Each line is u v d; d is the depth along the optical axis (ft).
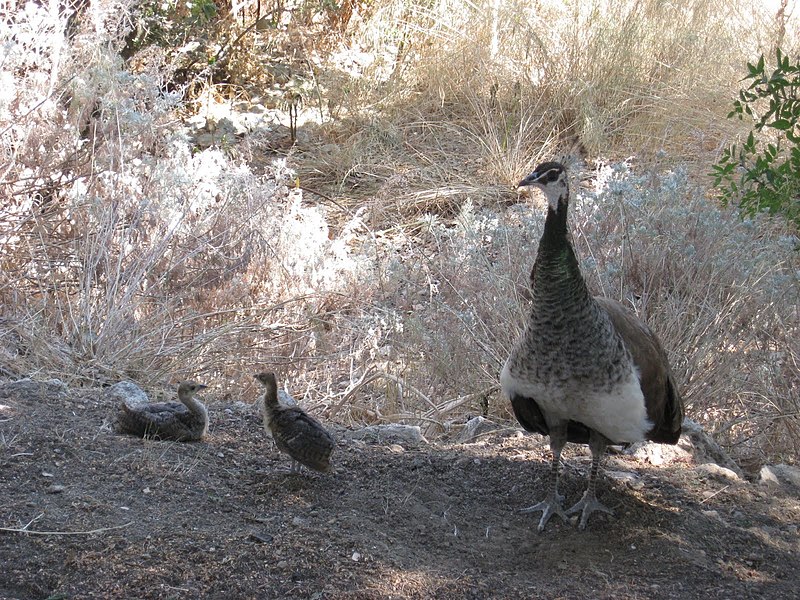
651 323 13.33
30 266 13.83
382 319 14.46
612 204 14.73
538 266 9.82
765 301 13.43
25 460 10.21
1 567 9.16
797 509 10.71
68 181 14.37
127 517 9.71
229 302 14.35
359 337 14.57
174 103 15.30
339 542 9.68
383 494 10.41
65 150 14.56
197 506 9.96
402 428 11.89
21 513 9.62
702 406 13.03
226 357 13.52
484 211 16.33
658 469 11.25
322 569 9.39
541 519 10.27
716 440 12.73
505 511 10.46
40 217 14.16
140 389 12.00
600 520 10.36
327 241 16.03
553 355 9.89
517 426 12.78
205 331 13.70
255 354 14.07
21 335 12.62
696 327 13.12
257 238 14.93
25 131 14.23
